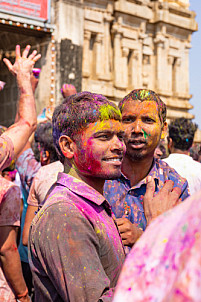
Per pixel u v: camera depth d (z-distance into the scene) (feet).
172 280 1.38
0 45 28.71
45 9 24.59
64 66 25.36
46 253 3.26
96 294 3.08
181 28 35.76
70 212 3.33
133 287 1.53
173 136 9.87
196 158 14.11
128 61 33.04
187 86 36.78
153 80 34.76
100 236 3.49
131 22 32.24
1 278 5.93
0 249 5.81
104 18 30.40
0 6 22.44
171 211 1.66
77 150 3.74
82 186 3.66
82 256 3.19
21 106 5.61
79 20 26.17
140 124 5.02
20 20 23.29
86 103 3.73
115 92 31.19
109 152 3.69
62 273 3.16
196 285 1.22
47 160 8.77
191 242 1.34
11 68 5.82
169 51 35.27
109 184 5.15
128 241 3.97
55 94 25.23
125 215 5.04
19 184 11.89
